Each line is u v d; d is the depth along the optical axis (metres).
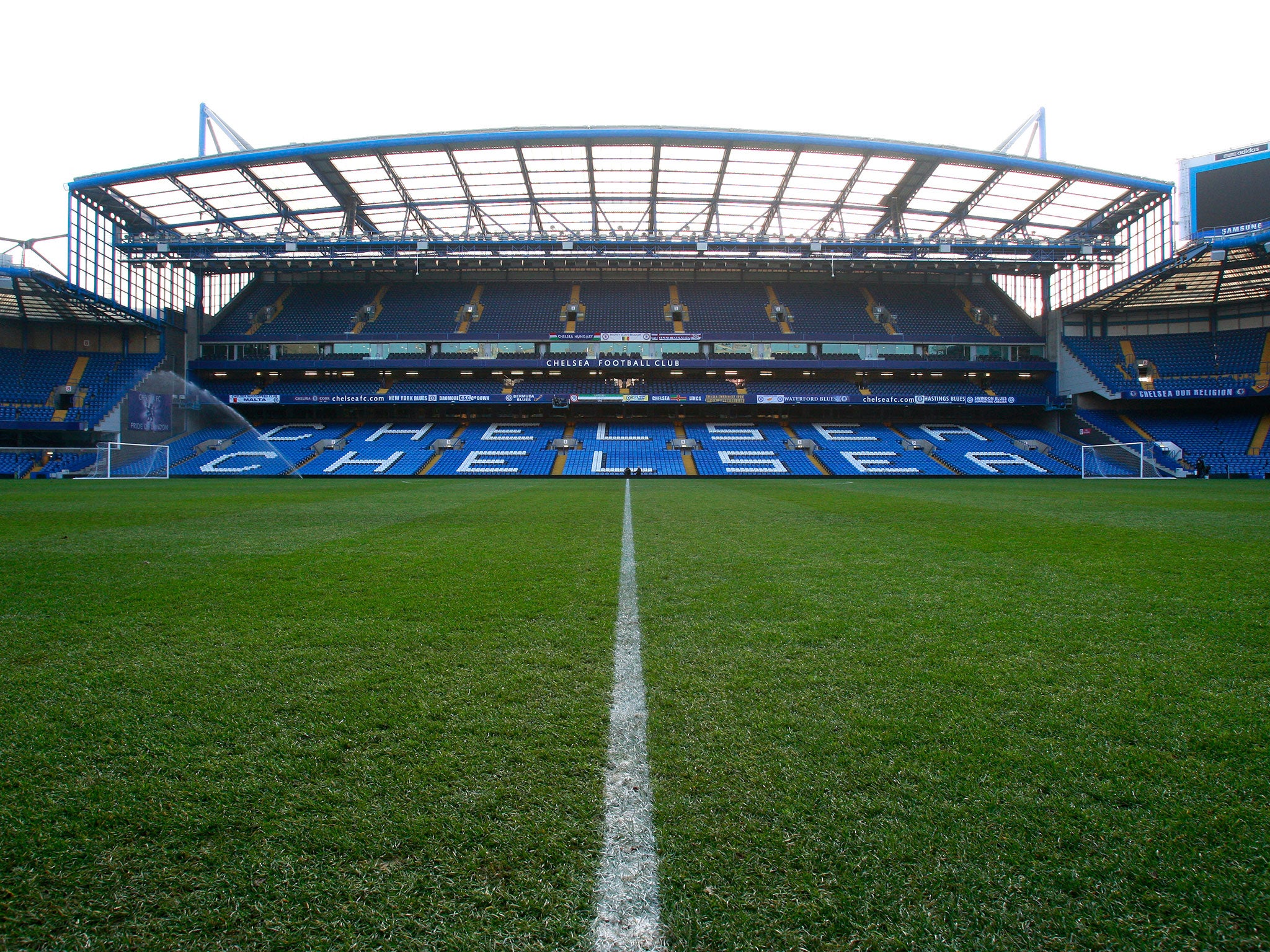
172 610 4.45
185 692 2.91
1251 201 26.56
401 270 39.22
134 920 1.50
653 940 1.42
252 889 1.60
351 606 4.56
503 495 17.58
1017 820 1.85
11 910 1.54
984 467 34.09
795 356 39.19
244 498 15.97
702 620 4.16
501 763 2.22
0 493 18.22
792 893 1.57
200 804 1.97
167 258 33.06
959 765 2.19
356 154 28.22
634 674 3.14
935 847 1.73
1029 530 9.14
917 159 28.92
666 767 2.19
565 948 1.40
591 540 8.14
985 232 37.03
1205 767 2.18
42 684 3.01
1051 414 39.19
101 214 32.62
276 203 32.84
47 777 2.13
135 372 35.44
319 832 1.82
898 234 34.06
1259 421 34.69
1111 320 38.47
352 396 37.81
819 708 2.71
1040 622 4.12
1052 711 2.67
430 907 1.54
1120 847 1.73
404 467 33.81
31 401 33.31
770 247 33.81
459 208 34.75
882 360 38.81
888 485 24.11
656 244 33.06
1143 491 19.77
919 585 5.28
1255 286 32.75
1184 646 3.60
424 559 6.63
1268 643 3.66
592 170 30.48
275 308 40.72
